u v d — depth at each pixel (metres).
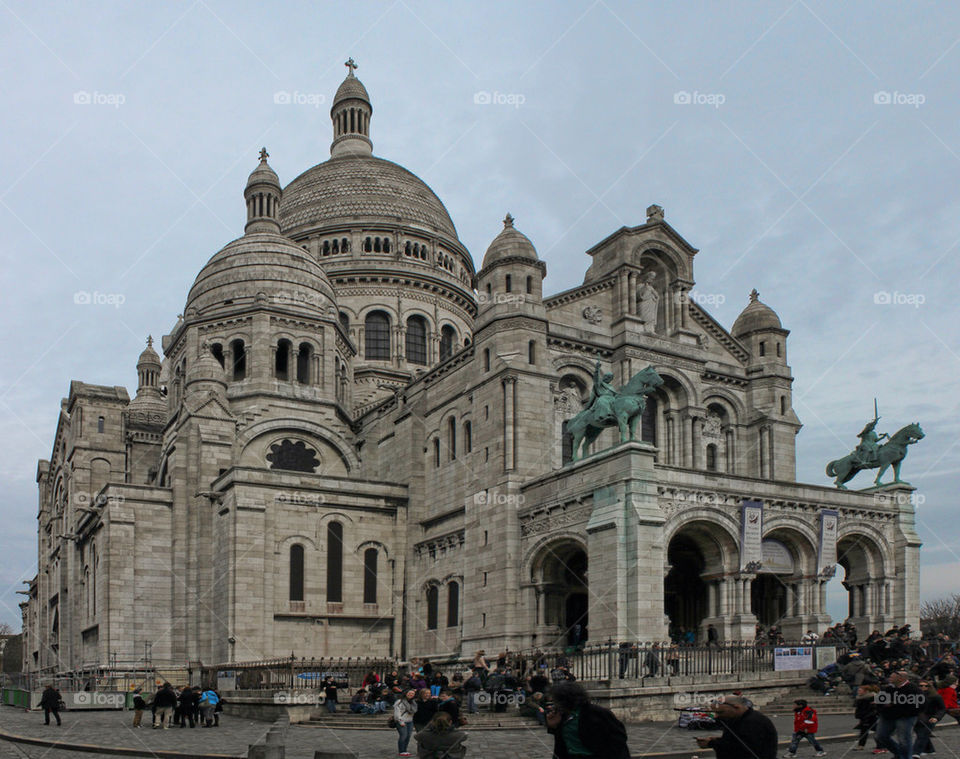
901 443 61.88
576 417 57.03
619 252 68.00
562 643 57.84
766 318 74.31
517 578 59.12
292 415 79.50
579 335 65.81
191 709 46.06
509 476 60.09
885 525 61.19
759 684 45.28
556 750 15.42
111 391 90.38
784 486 57.19
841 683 45.47
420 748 23.14
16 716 56.69
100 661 68.75
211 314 80.88
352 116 121.31
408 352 101.31
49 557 101.19
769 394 72.38
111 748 36.00
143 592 70.25
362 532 70.69
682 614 64.19
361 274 100.56
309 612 67.25
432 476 71.25
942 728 34.31
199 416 73.44
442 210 113.38
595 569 52.44
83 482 87.25
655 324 69.88
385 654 69.75
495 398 62.34
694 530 55.22
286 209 109.88
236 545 65.38
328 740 37.91
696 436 67.94
